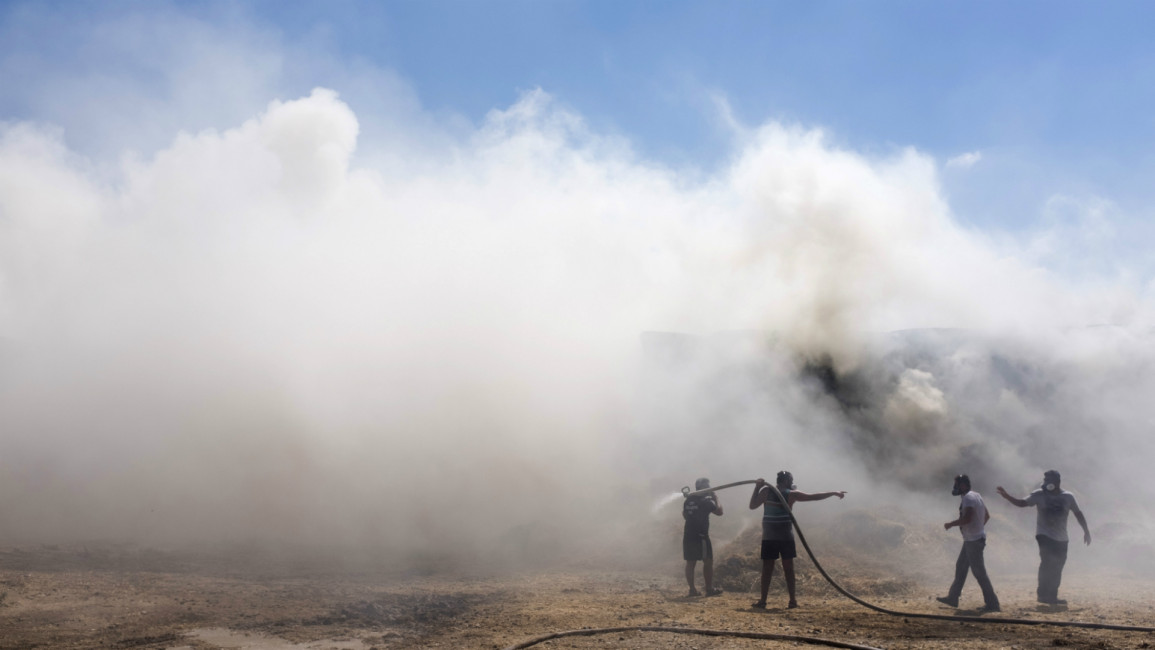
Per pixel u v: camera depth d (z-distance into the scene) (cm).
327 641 838
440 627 917
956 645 767
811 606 1088
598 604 1111
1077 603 1109
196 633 866
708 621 926
